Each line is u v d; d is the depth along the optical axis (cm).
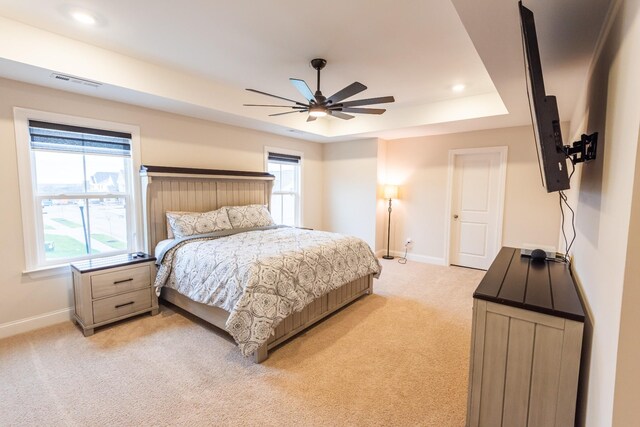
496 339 156
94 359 243
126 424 179
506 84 262
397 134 524
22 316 283
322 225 635
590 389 129
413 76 330
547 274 203
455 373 229
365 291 384
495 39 186
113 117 331
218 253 284
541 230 446
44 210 295
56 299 302
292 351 258
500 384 156
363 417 186
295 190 585
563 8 152
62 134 300
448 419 184
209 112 378
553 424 145
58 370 228
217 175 411
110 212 341
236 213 414
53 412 188
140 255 333
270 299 244
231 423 181
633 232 88
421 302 365
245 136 473
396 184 581
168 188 374
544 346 145
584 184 196
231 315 234
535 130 160
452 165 516
